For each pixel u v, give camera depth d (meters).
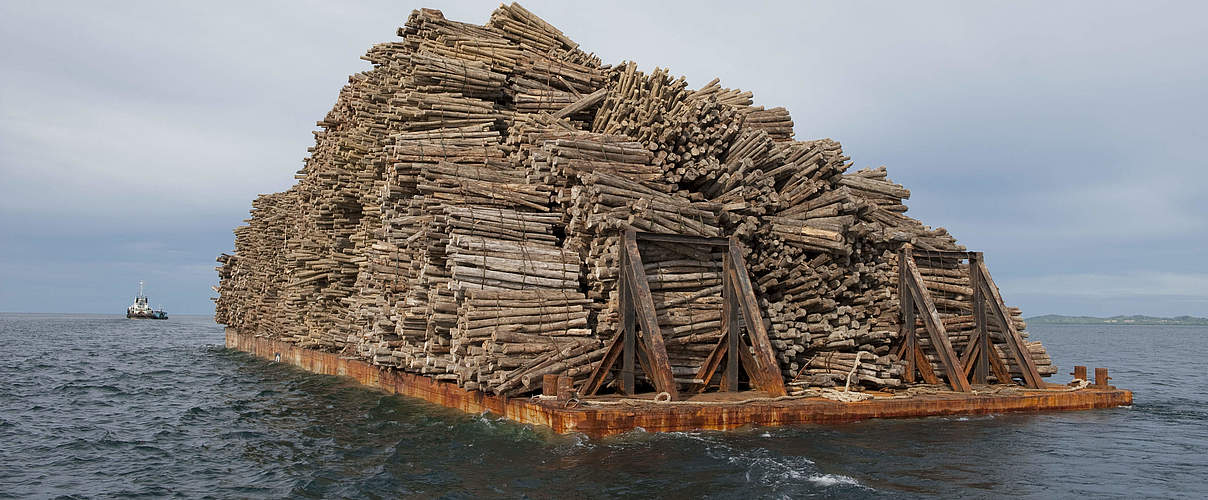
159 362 44.03
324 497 12.22
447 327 18.59
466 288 17.28
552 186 20.20
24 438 18.16
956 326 22.42
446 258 19.77
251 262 46.19
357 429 18.41
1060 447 15.13
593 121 24.14
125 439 17.97
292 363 38.03
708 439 14.78
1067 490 12.02
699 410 15.51
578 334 17.88
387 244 24.00
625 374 17.19
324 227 32.59
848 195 21.53
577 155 19.23
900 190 24.58
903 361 20.78
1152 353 74.88
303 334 36.53
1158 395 27.08
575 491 11.73
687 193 20.34
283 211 38.88
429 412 19.91
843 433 15.77
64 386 29.97
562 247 19.62
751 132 21.91
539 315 17.59
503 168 21.83
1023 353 21.72
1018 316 23.48
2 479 14.05
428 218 19.14
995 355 22.28
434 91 24.02
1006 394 19.55
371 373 26.81
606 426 14.74
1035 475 12.88
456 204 19.44
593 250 18.53
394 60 27.42
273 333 42.72
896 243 22.61
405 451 14.99
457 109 23.41
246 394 26.81
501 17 26.97
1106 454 14.66
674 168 20.53
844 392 18.09
